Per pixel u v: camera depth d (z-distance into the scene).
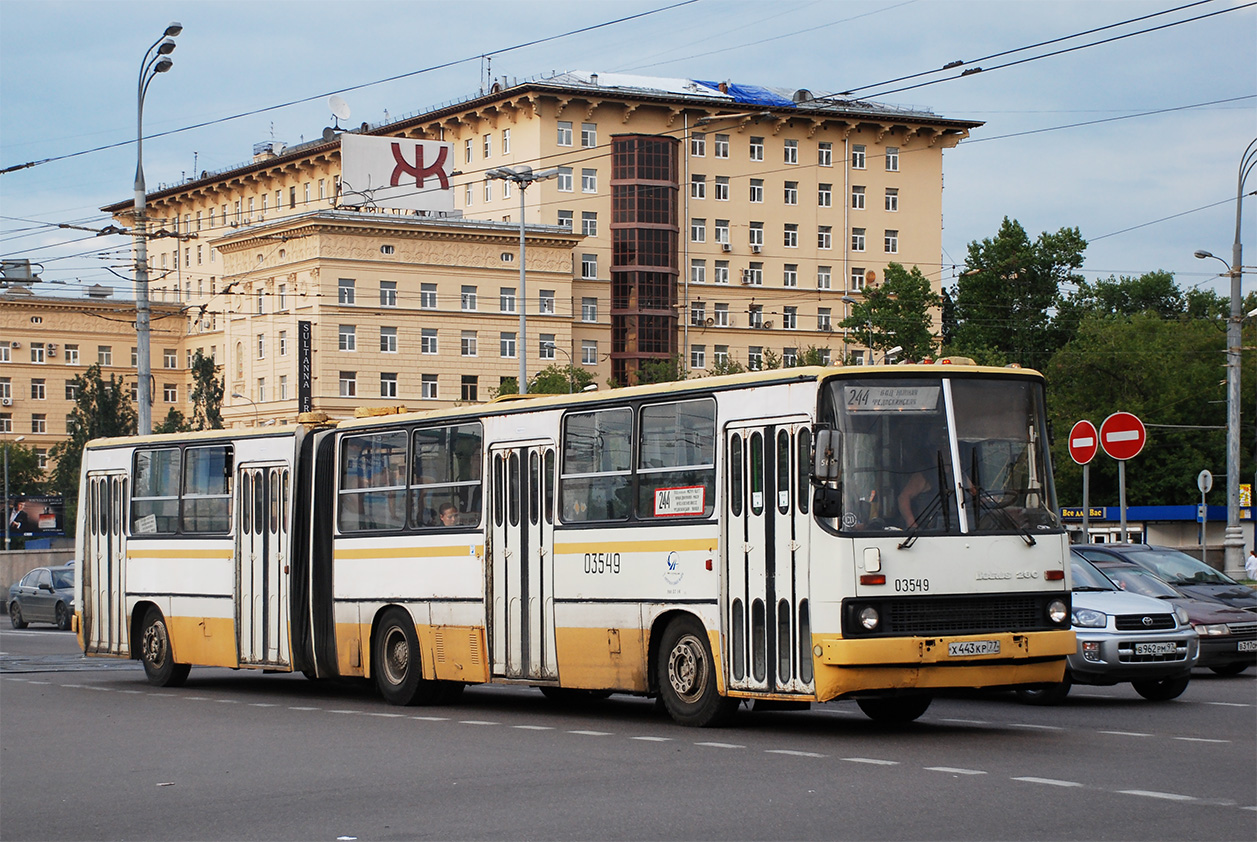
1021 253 89.25
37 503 74.75
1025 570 13.54
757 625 13.80
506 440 16.97
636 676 15.18
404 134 94.31
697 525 14.54
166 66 33.06
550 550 16.27
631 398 15.46
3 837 9.80
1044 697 17.08
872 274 82.94
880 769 11.62
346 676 19.06
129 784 11.96
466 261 83.50
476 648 17.12
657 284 89.62
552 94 86.38
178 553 21.59
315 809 10.50
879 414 13.43
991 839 8.87
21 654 28.92
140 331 33.22
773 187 94.00
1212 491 75.00
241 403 84.88
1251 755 12.30
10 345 107.19
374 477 18.86
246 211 105.06
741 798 10.41
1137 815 9.56
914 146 97.56
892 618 13.06
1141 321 77.50
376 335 80.94
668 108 89.88
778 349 94.00
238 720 16.66
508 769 12.17
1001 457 13.73
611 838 9.14
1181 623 17.36
